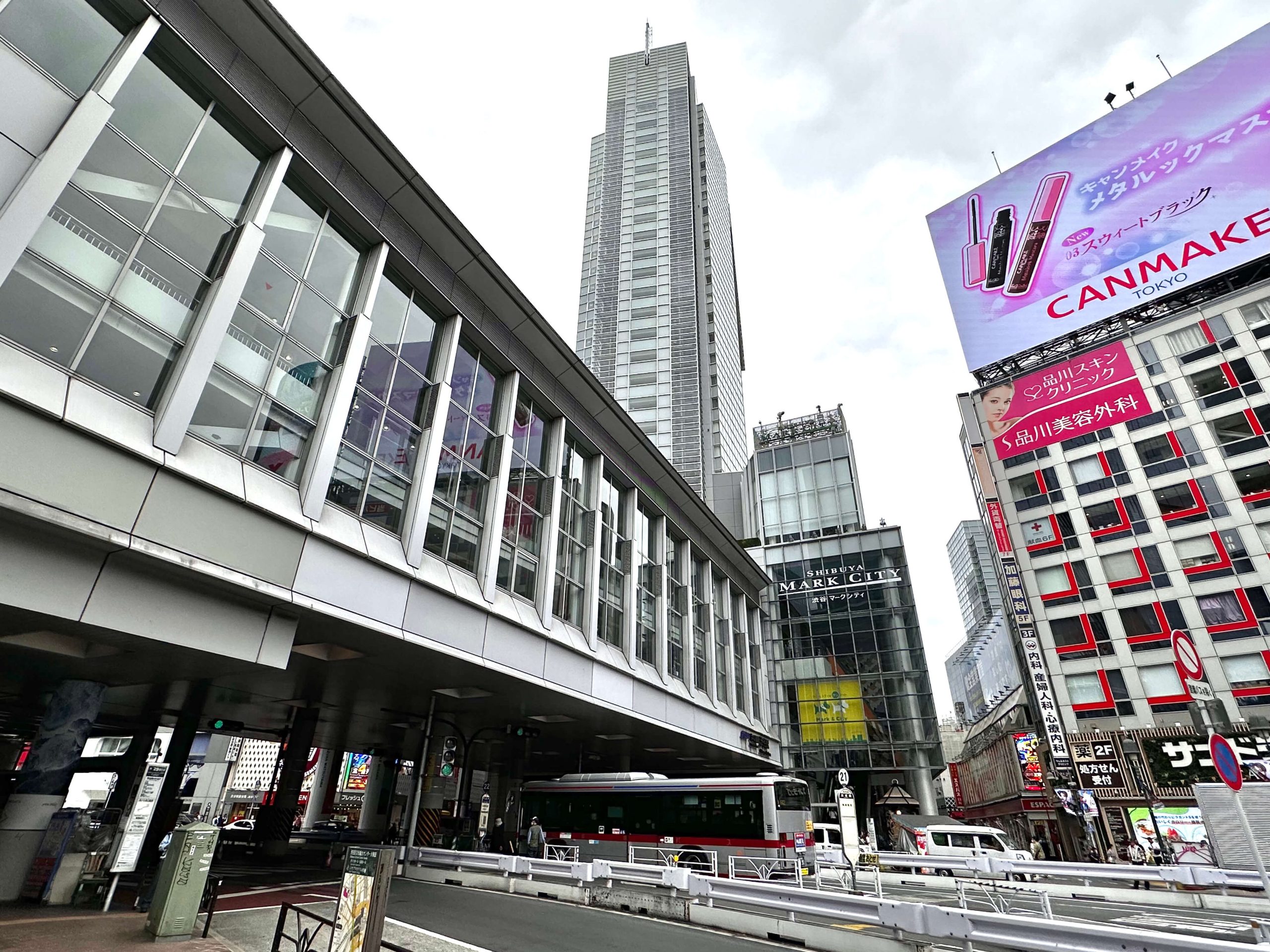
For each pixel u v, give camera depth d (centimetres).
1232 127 4056
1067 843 3519
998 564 5181
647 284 8525
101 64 1055
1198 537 3631
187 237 1150
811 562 4956
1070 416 4238
